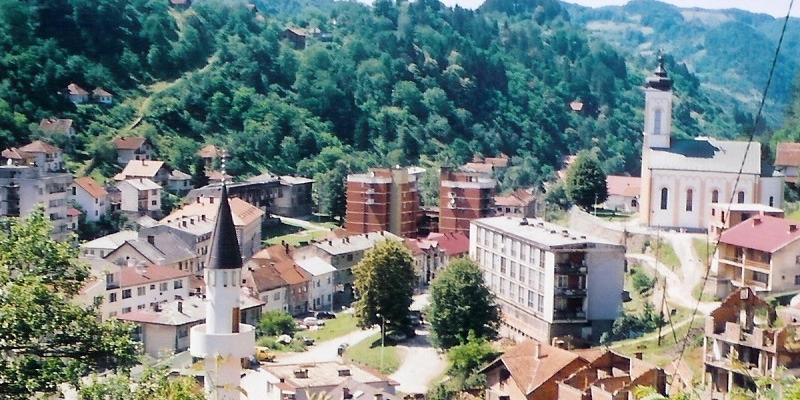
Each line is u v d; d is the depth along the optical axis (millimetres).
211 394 67750
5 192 191125
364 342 148750
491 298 139500
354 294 174500
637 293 147000
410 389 126125
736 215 149250
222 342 74375
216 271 74812
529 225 152250
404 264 149625
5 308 51875
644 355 112812
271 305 164125
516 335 144375
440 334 137625
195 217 193250
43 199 196250
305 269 176625
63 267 57375
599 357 96625
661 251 159000
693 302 135250
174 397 54906
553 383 97312
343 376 108188
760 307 95250
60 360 53438
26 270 56094
